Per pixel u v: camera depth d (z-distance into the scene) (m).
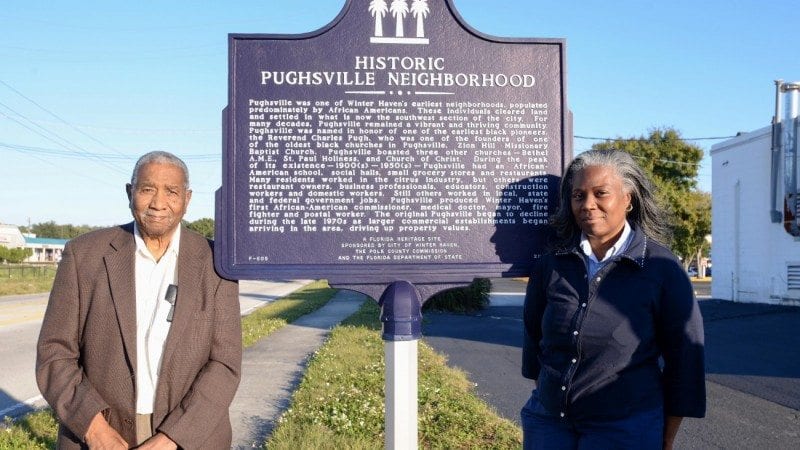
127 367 3.17
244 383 8.51
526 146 4.04
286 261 3.87
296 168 3.92
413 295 3.84
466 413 6.49
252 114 3.93
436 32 4.03
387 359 3.81
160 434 3.11
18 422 6.66
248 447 5.73
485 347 12.30
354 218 3.93
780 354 11.15
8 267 56.97
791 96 19.00
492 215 3.99
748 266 21.27
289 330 14.88
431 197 3.97
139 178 3.28
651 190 3.50
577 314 3.24
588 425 3.21
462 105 4.02
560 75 4.09
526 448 3.47
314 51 3.96
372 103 3.97
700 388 3.21
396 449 3.74
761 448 5.86
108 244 3.32
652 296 3.21
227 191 3.86
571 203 3.52
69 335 3.21
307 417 6.32
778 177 19.39
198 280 3.39
